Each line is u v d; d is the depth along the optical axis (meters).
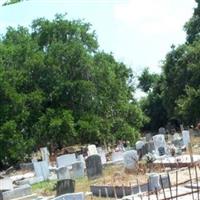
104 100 50.94
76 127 48.16
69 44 50.62
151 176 20.78
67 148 48.41
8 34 57.28
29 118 48.22
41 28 55.25
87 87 49.06
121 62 63.38
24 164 41.72
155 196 18.34
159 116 81.12
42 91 49.38
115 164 34.16
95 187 23.55
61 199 17.20
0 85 45.72
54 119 46.78
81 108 49.88
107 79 51.34
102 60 52.50
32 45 53.41
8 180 29.89
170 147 36.84
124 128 50.28
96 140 49.75
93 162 28.59
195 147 37.19
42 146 48.00
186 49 64.62
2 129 44.31
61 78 49.84
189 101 56.56
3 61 50.47
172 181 21.64
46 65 49.62
